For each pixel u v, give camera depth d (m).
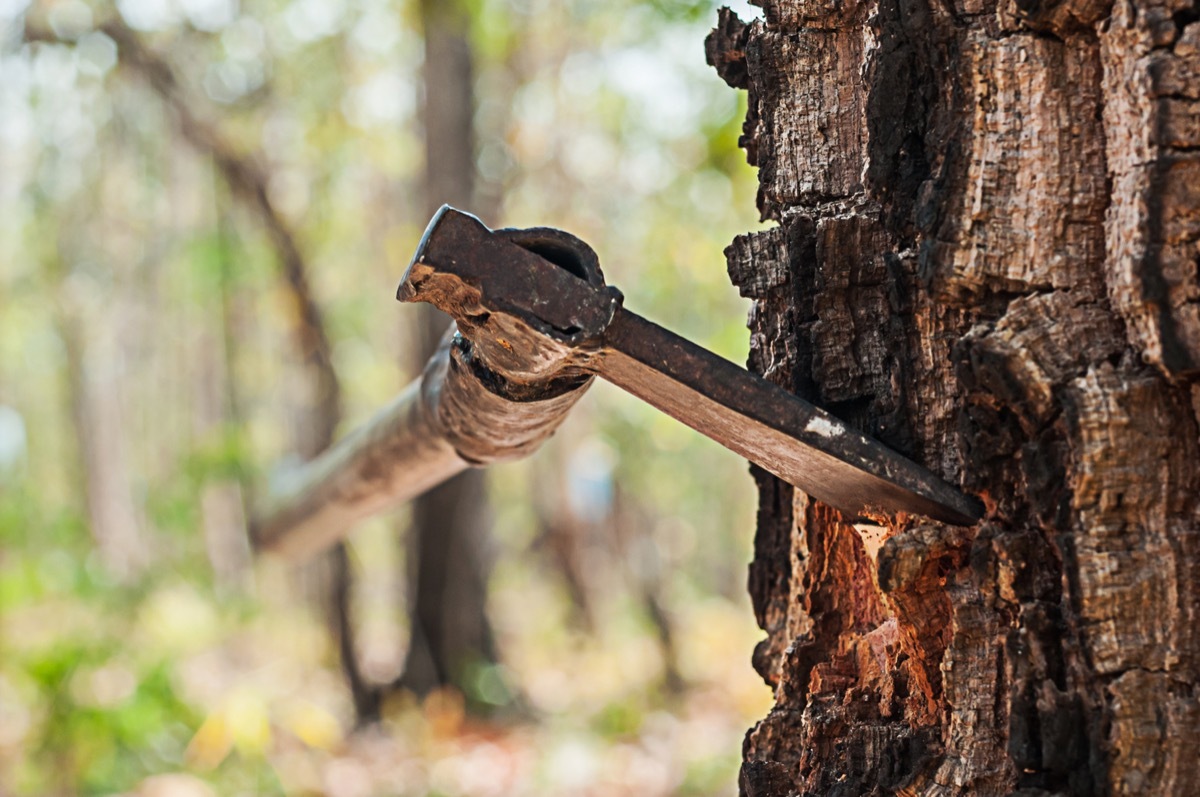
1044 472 0.90
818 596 1.21
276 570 12.49
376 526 12.27
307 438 8.20
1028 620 0.92
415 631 7.42
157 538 13.10
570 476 11.94
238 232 10.36
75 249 15.29
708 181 6.62
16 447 19.23
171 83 7.25
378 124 9.73
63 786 5.17
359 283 12.27
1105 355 0.90
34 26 6.93
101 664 5.78
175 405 16.95
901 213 1.02
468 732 6.93
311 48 9.06
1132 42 0.87
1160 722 0.87
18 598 7.04
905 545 0.99
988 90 0.94
